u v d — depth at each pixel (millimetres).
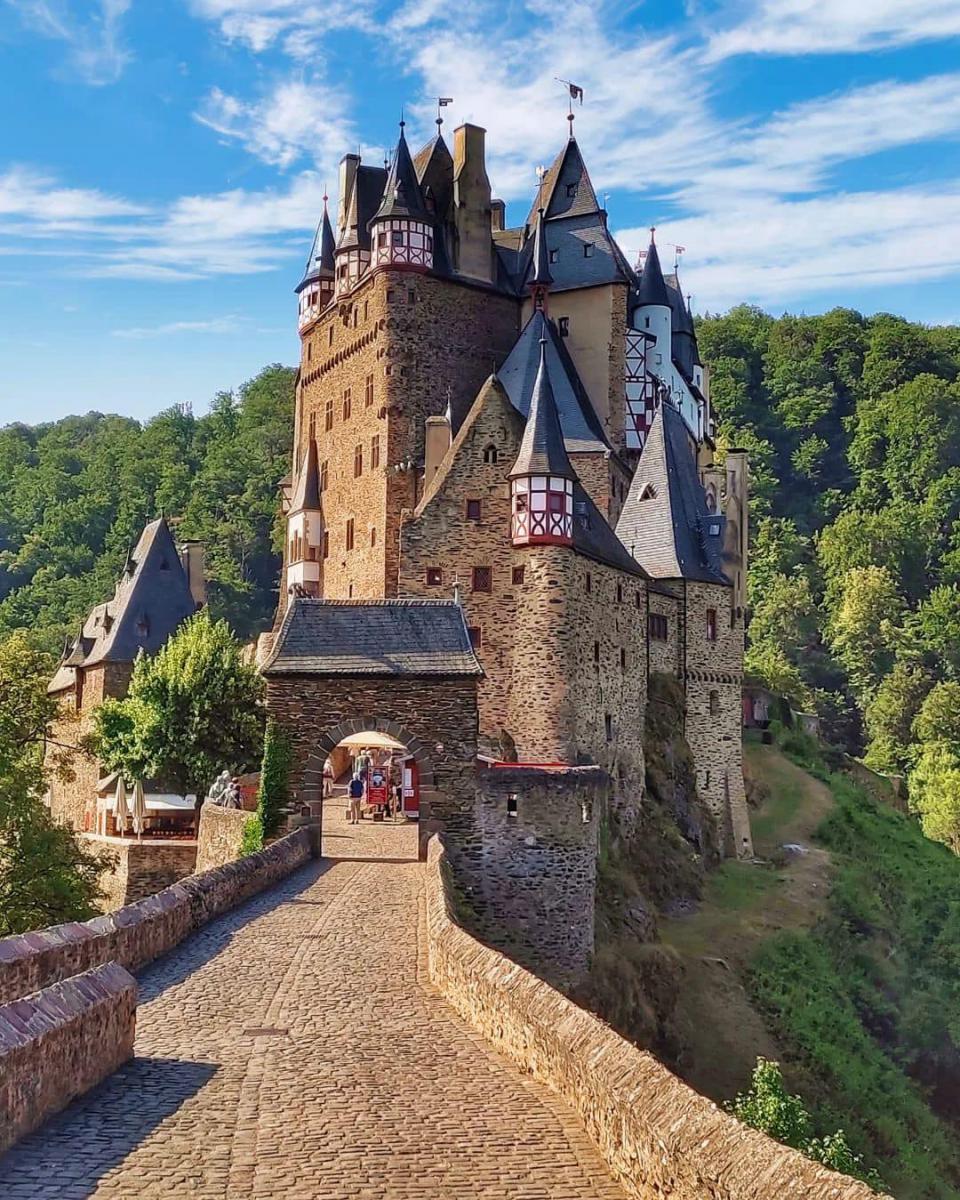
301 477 78188
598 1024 12883
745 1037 45656
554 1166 11078
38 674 46156
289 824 35844
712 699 64125
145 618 74688
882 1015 54562
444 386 69938
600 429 68938
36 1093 11672
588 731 52656
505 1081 13641
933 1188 43469
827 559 142625
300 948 21266
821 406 162125
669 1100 10320
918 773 101562
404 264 69125
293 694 36344
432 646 37281
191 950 21047
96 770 66000
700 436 92062
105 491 150625
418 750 36375
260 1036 15531
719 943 52062
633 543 65312
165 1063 14148
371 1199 10250
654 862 55469
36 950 15695
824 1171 8367
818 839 69000
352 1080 13594
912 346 163250
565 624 51000
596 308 70938
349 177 78375
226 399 171500
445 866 29906
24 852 39531
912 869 70062
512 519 52375
